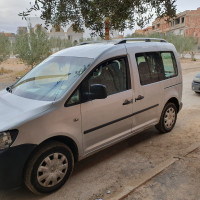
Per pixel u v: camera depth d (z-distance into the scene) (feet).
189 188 10.27
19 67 76.18
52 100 10.39
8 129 8.85
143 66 14.03
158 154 13.76
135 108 13.44
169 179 10.94
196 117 20.63
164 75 15.65
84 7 13.42
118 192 9.96
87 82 11.09
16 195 10.28
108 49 12.35
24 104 10.41
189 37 109.81
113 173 11.85
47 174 9.93
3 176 8.81
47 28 14.06
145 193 9.96
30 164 9.41
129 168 12.28
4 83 43.62
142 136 16.57
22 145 9.03
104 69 11.93
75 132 10.62
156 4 13.10
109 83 12.12
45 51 50.65
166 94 15.75
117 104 12.31
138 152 14.10
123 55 12.96
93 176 11.61
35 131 9.36
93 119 11.29
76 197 10.03
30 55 49.73
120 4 12.05
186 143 15.16
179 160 12.69
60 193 10.30
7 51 61.16
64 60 12.75
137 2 12.48
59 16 13.44
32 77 12.89
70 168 10.77
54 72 12.22
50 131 9.75
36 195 10.23
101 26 16.62
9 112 9.91
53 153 10.00
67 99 10.34
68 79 11.21
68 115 10.31
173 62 16.74
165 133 16.97
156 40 16.14
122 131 13.03
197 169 11.75
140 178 10.94
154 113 15.06
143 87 13.83
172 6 12.94
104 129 11.93
